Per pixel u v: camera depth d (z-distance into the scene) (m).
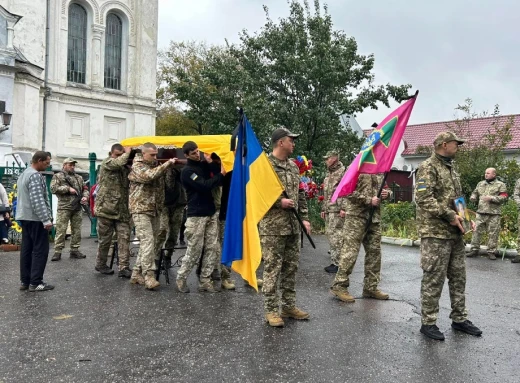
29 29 25.66
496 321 6.08
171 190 8.43
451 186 5.41
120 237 8.34
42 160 7.32
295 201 5.79
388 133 6.61
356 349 5.00
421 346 5.11
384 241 13.73
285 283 5.98
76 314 6.12
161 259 8.12
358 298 7.10
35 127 24.31
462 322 5.61
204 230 7.21
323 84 18.70
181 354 4.80
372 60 19.34
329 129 19.34
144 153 7.37
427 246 5.41
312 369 4.48
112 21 29.83
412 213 16.95
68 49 28.14
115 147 8.46
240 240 5.71
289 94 19.61
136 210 7.46
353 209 6.89
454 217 5.26
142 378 4.26
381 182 7.02
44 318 5.94
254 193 5.63
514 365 4.66
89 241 13.09
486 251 11.80
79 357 4.71
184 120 42.12
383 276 8.84
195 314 6.15
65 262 9.79
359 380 4.27
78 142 28.33
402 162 33.59
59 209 10.03
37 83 24.42
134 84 30.36
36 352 4.83
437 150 5.47
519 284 8.31
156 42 31.22
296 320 5.96
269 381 4.23
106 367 4.48
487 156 19.42
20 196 7.28
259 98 18.30
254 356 4.77
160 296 7.05
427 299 5.42
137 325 5.70
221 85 19.62
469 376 4.39
